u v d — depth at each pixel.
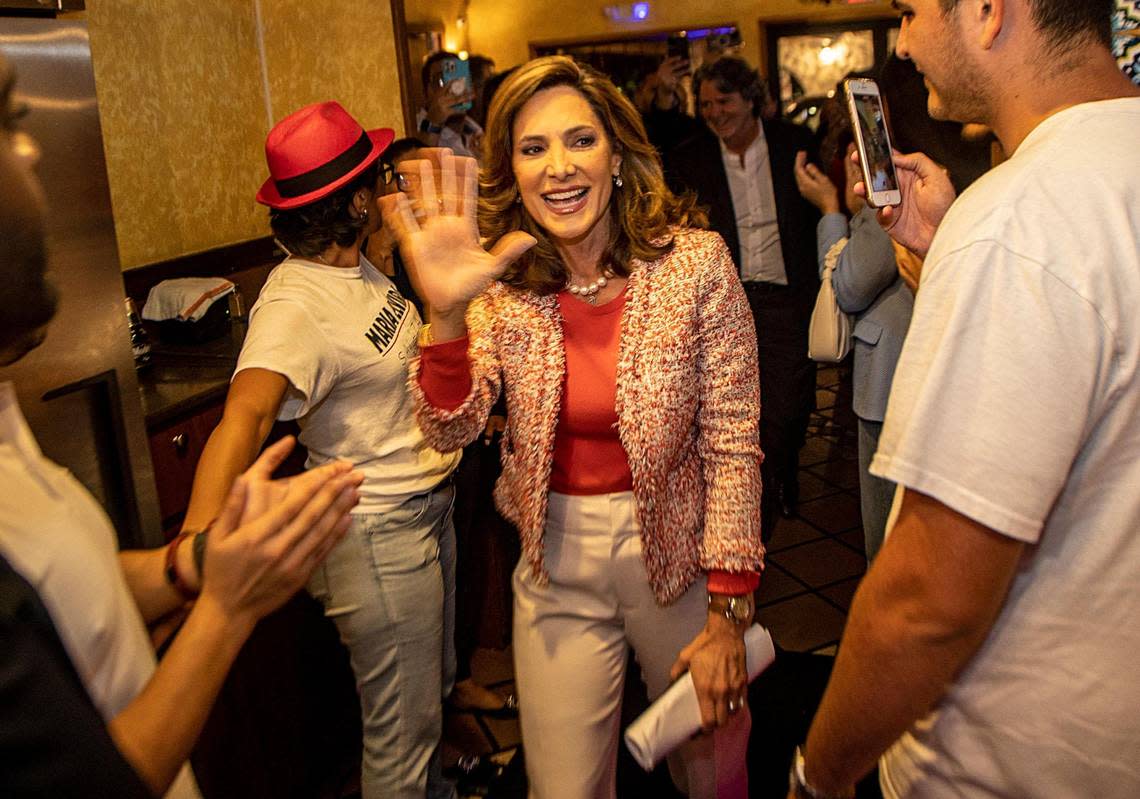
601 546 1.50
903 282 2.17
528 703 1.57
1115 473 0.83
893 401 0.90
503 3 6.23
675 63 4.54
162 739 0.76
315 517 0.84
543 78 1.43
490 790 2.24
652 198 1.49
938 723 0.95
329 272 1.74
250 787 2.07
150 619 1.01
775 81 6.42
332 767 2.39
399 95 3.58
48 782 0.63
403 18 3.53
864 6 6.15
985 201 0.85
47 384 1.58
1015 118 0.93
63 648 0.72
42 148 1.52
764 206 3.54
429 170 1.34
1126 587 0.85
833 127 2.57
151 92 2.98
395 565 1.76
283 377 1.58
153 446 1.96
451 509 2.04
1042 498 0.81
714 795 1.65
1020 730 0.90
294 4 3.54
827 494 3.93
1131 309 0.80
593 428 1.48
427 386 1.45
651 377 1.43
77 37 1.56
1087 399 0.81
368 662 1.80
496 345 1.50
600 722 1.56
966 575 0.83
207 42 3.27
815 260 3.59
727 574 1.46
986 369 0.82
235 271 3.26
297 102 3.64
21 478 0.78
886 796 1.05
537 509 1.47
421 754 1.87
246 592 0.81
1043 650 0.88
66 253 1.58
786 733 2.36
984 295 0.83
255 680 2.08
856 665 0.91
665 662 1.56
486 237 1.54
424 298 1.37
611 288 1.51
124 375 1.70
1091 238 0.81
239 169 3.46
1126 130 0.85
